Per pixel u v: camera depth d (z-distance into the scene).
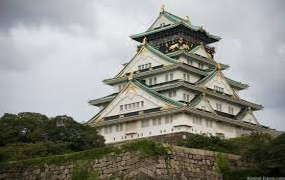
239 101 133.62
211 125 122.44
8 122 93.19
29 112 96.94
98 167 69.56
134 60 133.62
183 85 120.69
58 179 72.44
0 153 84.44
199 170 70.50
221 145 87.44
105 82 135.88
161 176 66.19
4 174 77.88
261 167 71.62
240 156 76.19
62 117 95.31
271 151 71.88
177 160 68.81
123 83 134.50
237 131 129.75
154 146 67.75
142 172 65.00
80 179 70.19
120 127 124.19
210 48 143.88
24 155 84.56
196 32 140.62
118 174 67.31
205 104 121.56
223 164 73.38
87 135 95.19
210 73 131.25
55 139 92.62
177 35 137.50
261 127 135.25
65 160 73.19
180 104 114.75
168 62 127.19
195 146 87.31
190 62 134.50
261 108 139.50
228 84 134.38
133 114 121.75
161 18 141.12
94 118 127.94
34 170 75.50
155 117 118.81
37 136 91.94
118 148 69.12
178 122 115.12
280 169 70.31
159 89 123.88
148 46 132.12
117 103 125.69
